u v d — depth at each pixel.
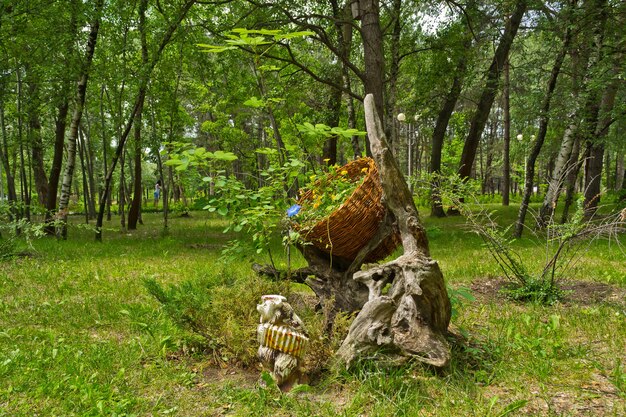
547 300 6.20
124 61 14.17
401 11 18.16
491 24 17.23
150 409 3.32
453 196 6.68
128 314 5.39
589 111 12.31
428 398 3.35
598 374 3.86
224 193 4.63
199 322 4.27
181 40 14.20
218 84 15.99
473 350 4.16
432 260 4.04
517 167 36.69
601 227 6.23
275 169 4.60
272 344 3.52
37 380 3.73
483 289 7.01
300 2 15.00
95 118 25.89
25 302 6.23
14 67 14.00
